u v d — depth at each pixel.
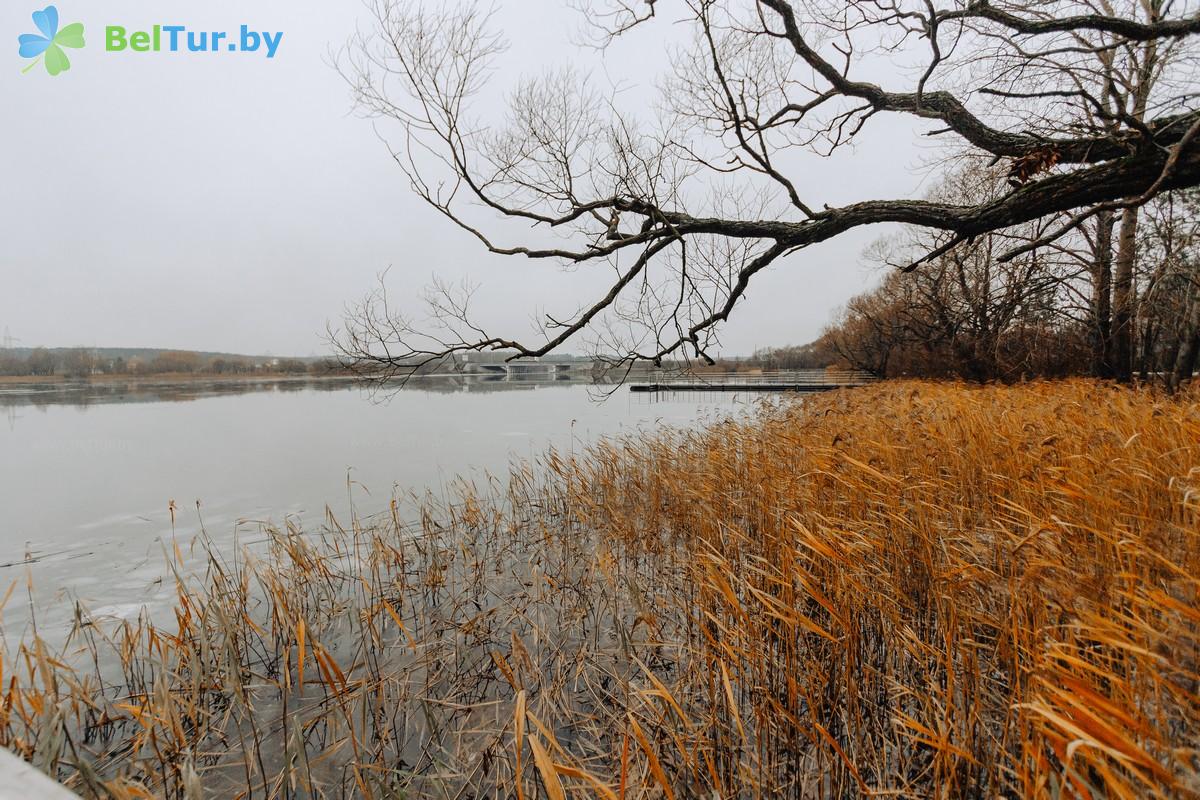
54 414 31.56
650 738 2.70
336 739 3.04
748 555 4.31
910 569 3.41
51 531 8.18
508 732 3.08
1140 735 1.49
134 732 3.24
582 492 7.66
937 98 5.36
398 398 42.59
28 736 2.70
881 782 2.31
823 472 4.38
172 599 5.51
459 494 8.82
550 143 5.27
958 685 2.63
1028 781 1.75
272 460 14.48
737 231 5.22
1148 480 3.51
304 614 4.63
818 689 2.80
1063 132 5.13
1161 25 4.26
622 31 4.95
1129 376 12.91
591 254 4.84
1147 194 3.67
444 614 4.76
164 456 15.58
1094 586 2.36
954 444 5.16
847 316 34.47
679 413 25.27
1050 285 11.83
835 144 5.68
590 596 4.69
